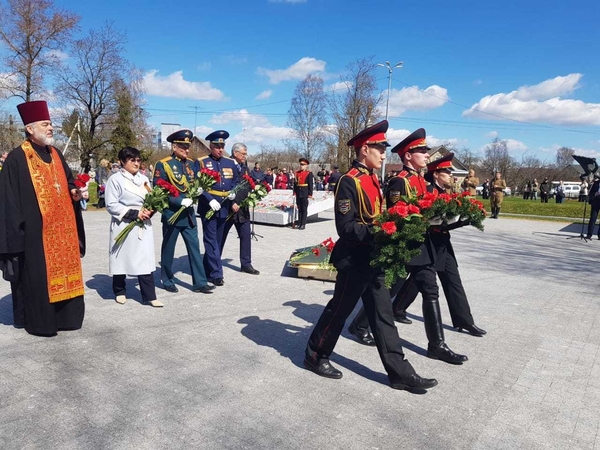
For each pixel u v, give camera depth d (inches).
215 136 301.7
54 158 206.1
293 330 217.5
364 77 1685.5
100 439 127.2
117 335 206.1
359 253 158.9
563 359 193.5
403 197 161.2
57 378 163.3
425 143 193.5
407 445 129.0
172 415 140.6
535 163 2436.0
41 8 1043.9
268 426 136.0
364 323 204.2
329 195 704.4
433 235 210.2
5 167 191.9
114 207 235.9
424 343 207.6
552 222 802.2
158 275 323.0
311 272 311.9
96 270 326.3
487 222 771.4
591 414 149.5
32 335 203.2
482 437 134.4
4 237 189.3
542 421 144.4
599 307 271.4
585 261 424.8
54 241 200.1
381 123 159.6
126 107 1296.8
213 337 206.1
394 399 155.1
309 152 2107.5
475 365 185.2
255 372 171.9
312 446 126.8
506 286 318.0
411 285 226.2
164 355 185.5
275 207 637.9
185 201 261.9
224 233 315.9
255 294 277.3
